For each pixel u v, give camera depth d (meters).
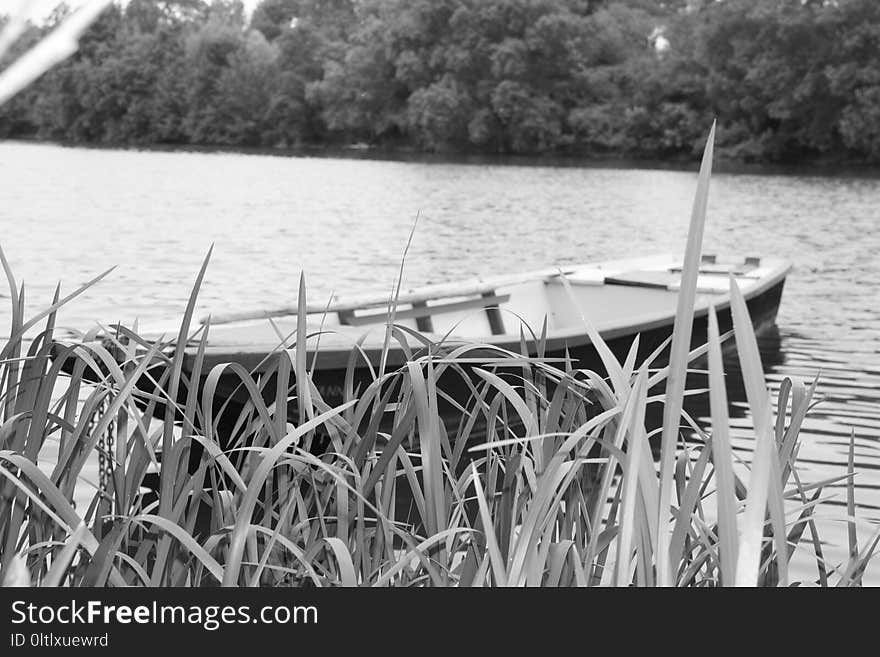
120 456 1.53
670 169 33.62
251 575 1.43
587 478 1.69
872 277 11.09
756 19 33.84
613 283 7.19
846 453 4.51
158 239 14.20
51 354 1.67
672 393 0.93
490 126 40.94
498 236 15.28
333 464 1.58
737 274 7.67
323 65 46.62
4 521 1.41
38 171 29.81
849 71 32.44
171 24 51.66
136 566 1.31
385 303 5.59
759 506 0.80
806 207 20.16
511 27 40.25
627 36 41.59
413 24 42.25
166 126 49.62
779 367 6.51
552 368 1.57
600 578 1.40
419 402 1.43
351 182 26.73
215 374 1.52
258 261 12.20
